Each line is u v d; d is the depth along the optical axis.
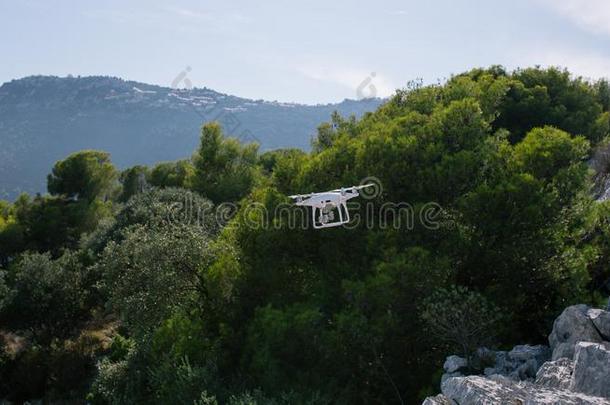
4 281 42.22
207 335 25.69
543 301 23.00
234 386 21.41
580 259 21.48
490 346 18.62
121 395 25.20
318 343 20.64
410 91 39.31
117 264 26.73
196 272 26.42
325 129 40.53
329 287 23.62
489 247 22.50
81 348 40.94
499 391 13.12
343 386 20.41
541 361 16.94
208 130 53.31
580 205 23.56
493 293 21.98
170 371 22.77
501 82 33.72
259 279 25.00
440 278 20.22
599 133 43.16
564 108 43.50
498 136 27.23
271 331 21.14
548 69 48.75
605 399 11.70
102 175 66.38
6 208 71.31
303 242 24.89
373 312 20.84
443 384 14.98
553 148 23.64
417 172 23.98
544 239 21.98
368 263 23.53
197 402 20.39
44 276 41.62
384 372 20.14
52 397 36.09
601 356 12.86
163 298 25.34
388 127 28.45
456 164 23.34
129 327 27.56
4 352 41.09
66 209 61.44
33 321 41.47
